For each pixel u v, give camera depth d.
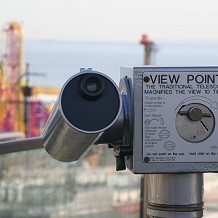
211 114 1.62
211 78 1.61
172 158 1.62
